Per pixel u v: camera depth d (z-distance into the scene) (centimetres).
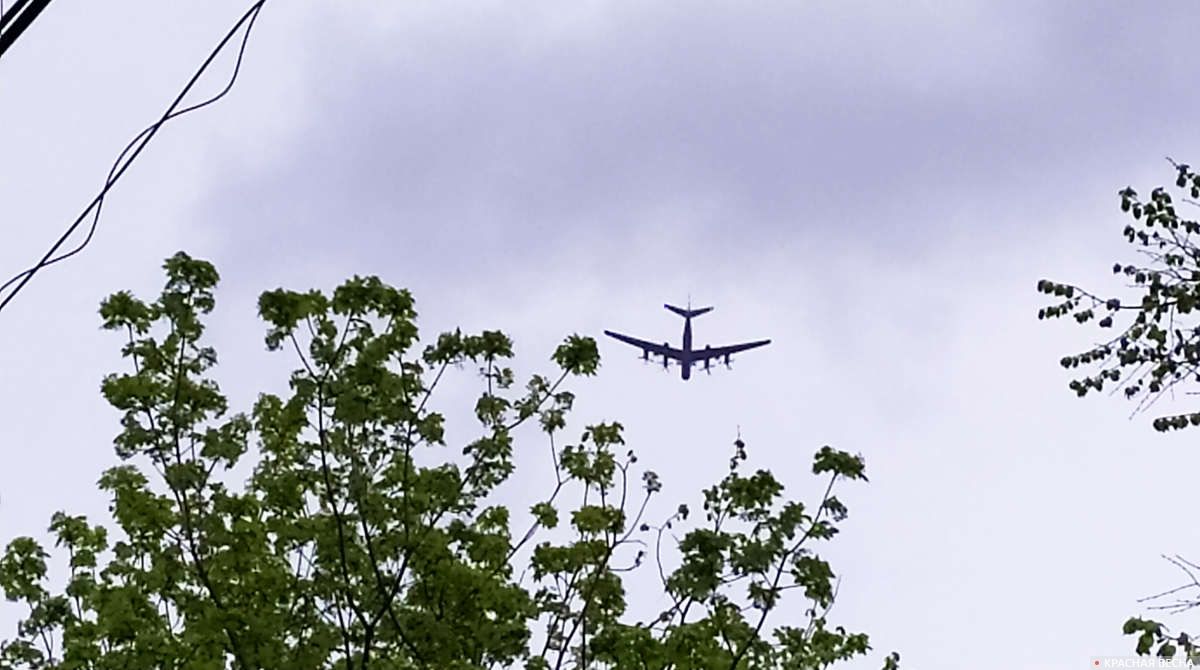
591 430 2083
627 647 1845
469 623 1902
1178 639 1461
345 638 1809
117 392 1931
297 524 1920
